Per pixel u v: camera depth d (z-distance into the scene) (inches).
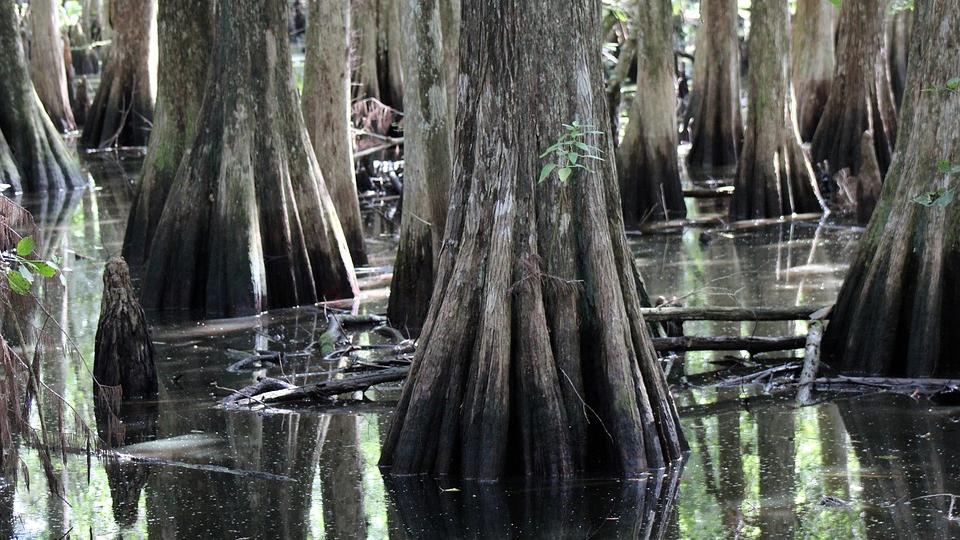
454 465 396.2
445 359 393.7
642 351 403.2
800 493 373.7
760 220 940.0
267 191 685.9
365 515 364.8
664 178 974.4
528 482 386.3
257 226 677.3
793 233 880.3
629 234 904.3
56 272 332.2
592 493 376.2
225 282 669.9
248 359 561.0
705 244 847.1
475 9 391.9
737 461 404.2
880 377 498.0
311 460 417.1
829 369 518.3
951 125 492.1
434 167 628.1
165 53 807.7
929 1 495.2
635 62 1476.4
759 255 796.0
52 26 1596.9
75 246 873.5
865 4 1133.7
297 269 694.5
